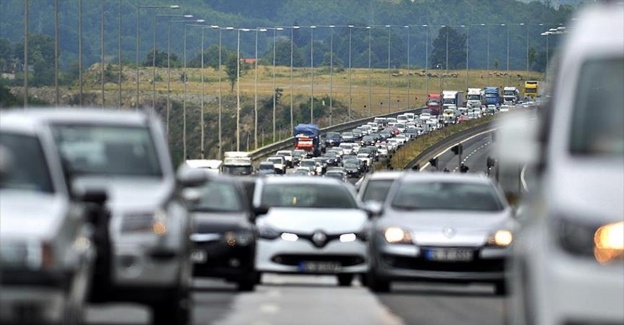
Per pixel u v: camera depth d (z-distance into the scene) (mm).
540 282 29625
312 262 72375
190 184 49031
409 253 62469
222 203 70250
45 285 33500
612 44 31953
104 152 46500
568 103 31250
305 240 72438
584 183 29578
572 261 28969
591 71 31609
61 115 47375
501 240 62688
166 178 46344
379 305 58250
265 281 76750
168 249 43562
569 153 30453
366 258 72688
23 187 37281
